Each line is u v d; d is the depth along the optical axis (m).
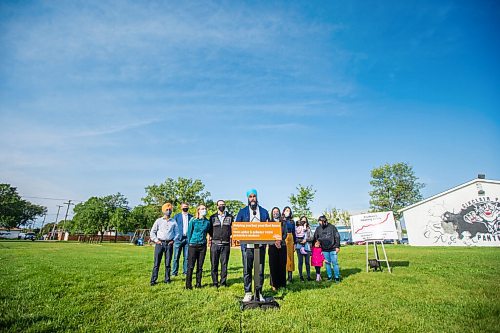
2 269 10.15
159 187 70.69
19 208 81.19
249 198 7.73
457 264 12.69
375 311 5.68
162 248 8.39
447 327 4.85
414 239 37.31
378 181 65.56
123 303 6.00
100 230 72.81
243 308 5.87
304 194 32.38
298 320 5.11
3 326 4.48
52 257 15.35
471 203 35.00
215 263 8.05
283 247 8.02
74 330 4.50
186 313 5.41
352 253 20.88
